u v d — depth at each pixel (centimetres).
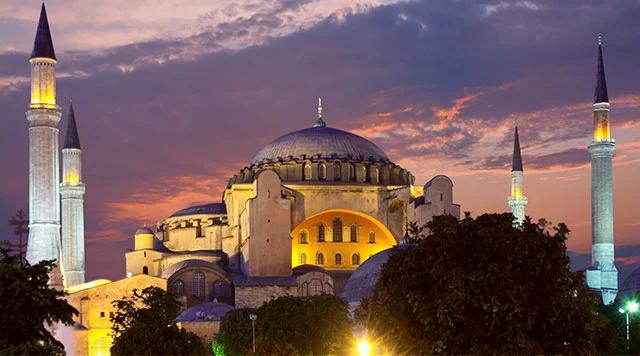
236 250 14362
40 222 10981
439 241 5088
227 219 15162
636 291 12519
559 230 5162
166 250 15262
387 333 4991
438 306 4716
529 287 4866
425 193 13600
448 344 4731
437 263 4953
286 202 13362
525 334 4731
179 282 13275
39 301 4872
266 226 13238
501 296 4716
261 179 13312
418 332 4938
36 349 4666
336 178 14625
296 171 14662
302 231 14425
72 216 13738
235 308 11838
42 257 10894
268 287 12644
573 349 4838
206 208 15738
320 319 8981
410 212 13900
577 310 4869
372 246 14600
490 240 4962
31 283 4953
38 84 11231
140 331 7944
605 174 13238
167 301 8881
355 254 14525
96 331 12456
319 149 15012
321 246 14438
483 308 4700
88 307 12525
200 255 14350
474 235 5094
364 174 14762
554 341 4875
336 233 14562
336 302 9219
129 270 14575
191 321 11694
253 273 13112
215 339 10719
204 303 12550
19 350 4591
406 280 5119
